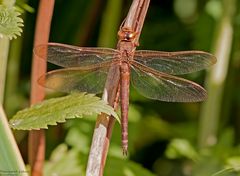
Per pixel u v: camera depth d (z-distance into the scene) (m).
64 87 1.18
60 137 1.35
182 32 1.42
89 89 1.18
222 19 1.32
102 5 1.39
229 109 1.39
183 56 1.19
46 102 1.13
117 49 1.19
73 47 1.18
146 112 1.38
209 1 1.38
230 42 1.32
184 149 1.33
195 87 1.19
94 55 1.19
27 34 1.38
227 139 1.33
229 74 1.38
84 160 1.27
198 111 1.39
